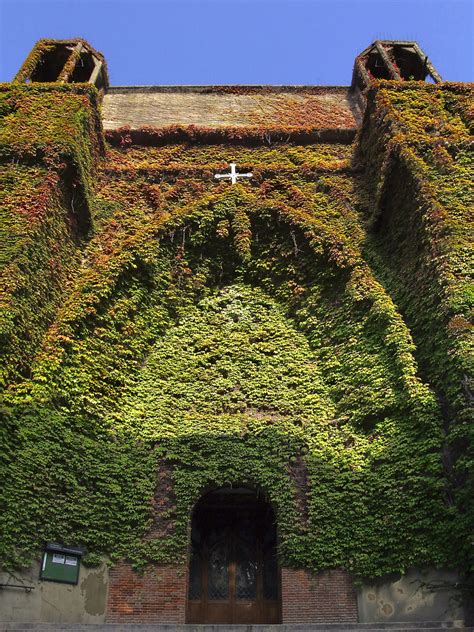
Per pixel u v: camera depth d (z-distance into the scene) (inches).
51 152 647.8
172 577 519.2
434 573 487.5
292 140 861.2
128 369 621.3
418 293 586.6
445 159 636.1
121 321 629.0
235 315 686.5
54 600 479.8
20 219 580.4
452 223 570.9
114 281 631.2
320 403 611.8
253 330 674.8
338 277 661.3
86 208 687.1
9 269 526.9
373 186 746.2
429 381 536.4
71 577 493.7
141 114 940.0
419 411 523.5
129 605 505.0
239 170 806.5
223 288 711.1
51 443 517.0
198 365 644.7
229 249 719.1
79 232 690.2
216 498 629.9
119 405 595.8
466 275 537.3
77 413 553.9
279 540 538.6
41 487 497.4
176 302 683.4
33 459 498.3
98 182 770.8
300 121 937.5
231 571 601.3
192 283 697.6
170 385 626.2
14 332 512.4
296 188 767.1
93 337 598.9
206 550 611.8
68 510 511.2
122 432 579.2
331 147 851.4
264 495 567.5
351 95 1000.2
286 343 661.3
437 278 548.4
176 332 669.3
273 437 583.2
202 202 730.8
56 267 613.6
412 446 525.7
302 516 545.0
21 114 711.7
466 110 721.6
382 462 542.9
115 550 523.5
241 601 585.3
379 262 669.3
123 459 563.5
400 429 543.2
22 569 468.8
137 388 617.0
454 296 521.3
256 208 727.1
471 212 589.3
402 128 689.0
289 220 710.5
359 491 541.3
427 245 582.9
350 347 617.6
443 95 749.9
